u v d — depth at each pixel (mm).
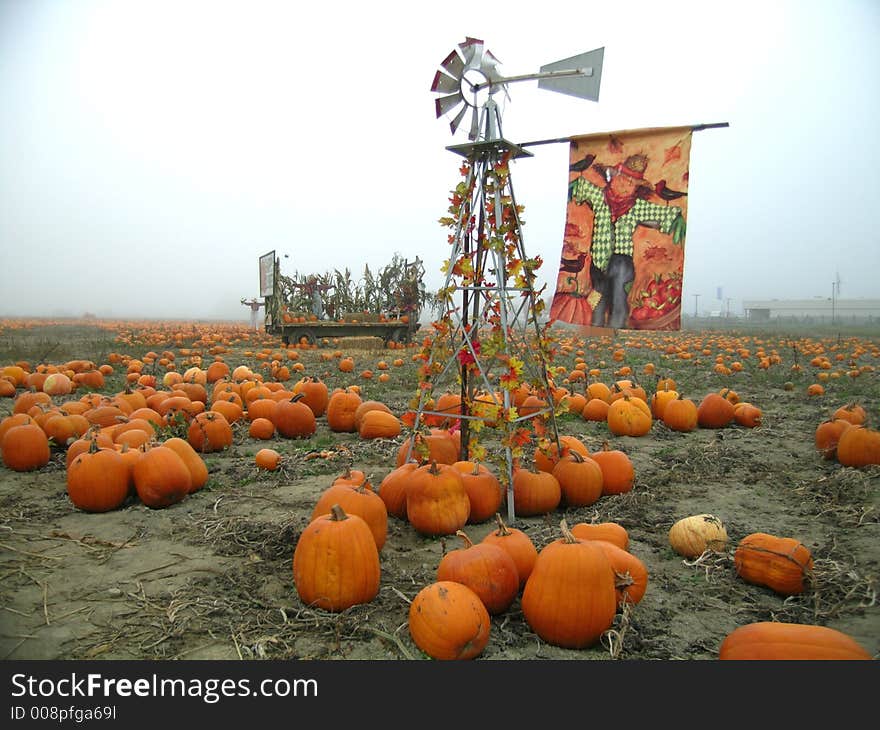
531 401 8195
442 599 3338
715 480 6969
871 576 4293
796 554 4137
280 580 4316
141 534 5152
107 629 3650
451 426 6578
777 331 51406
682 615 3912
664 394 10266
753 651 3039
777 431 9656
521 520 5562
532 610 3523
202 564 4562
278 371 14953
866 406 11789
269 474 7023
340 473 7160
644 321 5953
